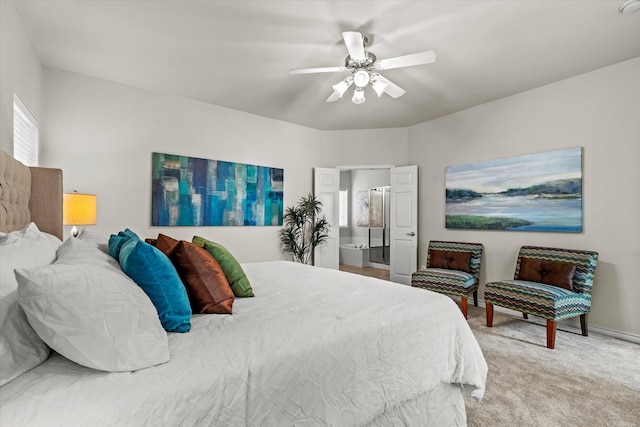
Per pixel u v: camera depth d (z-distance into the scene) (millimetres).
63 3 2322
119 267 1372
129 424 842
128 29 2643
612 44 2807
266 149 4898
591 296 3297
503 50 2922
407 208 5137
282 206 5078
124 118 3705
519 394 2084
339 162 5539
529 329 3336
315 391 1192
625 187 3088
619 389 2150
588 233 3324
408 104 4301
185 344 1203
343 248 8070
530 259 3480
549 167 3607
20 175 2078
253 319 1504
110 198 3613
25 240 1332
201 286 1588
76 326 917
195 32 2682
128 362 977
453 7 2338
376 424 1402
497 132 4117
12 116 2326
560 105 3543
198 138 4242
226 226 4492
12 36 2311
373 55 2902
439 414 1639
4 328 891
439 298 1921
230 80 3609
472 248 4168
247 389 1046
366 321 1521
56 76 3326
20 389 862
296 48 2934
